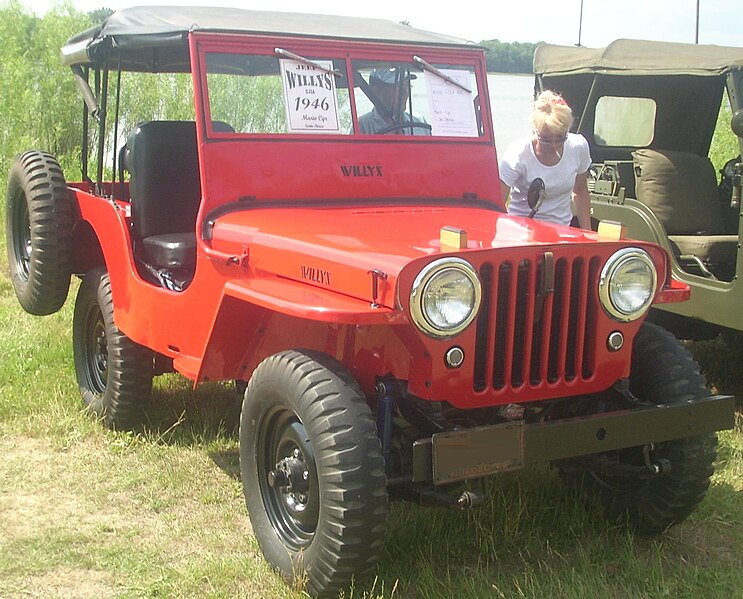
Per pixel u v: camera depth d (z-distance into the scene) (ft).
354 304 10.11
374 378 11.22
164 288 14.10
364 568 10.23
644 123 22.76
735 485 14.39
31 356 19.54
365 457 10.03
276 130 13.60
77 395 17.47
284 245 11.46
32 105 39.14
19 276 18.92
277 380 10.81
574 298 11.08
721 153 24.72
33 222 17.46
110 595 11.09
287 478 10.81
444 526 12.42
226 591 11.05
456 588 10.97
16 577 11.48
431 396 10.37
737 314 16.96
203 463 14.99
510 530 12.28
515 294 10.53
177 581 11.28
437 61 14.85
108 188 18.52
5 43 43.65
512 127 26.73
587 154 16.62
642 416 11.10
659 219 20.27
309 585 10.58
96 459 15.06
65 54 17.69
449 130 14.90
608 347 11.32
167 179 15.71
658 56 20.22
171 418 16.61
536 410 12.26
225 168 13.17
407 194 14.35
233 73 13.39
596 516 13.14
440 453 9.84
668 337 12.40
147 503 13.64
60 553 12.06
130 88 32.40
